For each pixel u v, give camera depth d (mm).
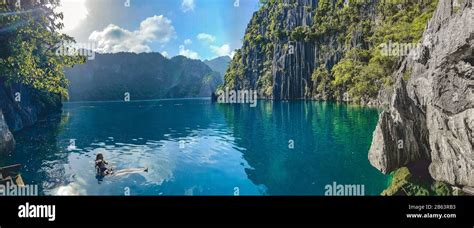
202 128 39531
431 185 14734
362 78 66938
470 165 13531
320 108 61812
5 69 26547
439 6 22094
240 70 148625
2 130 24141
